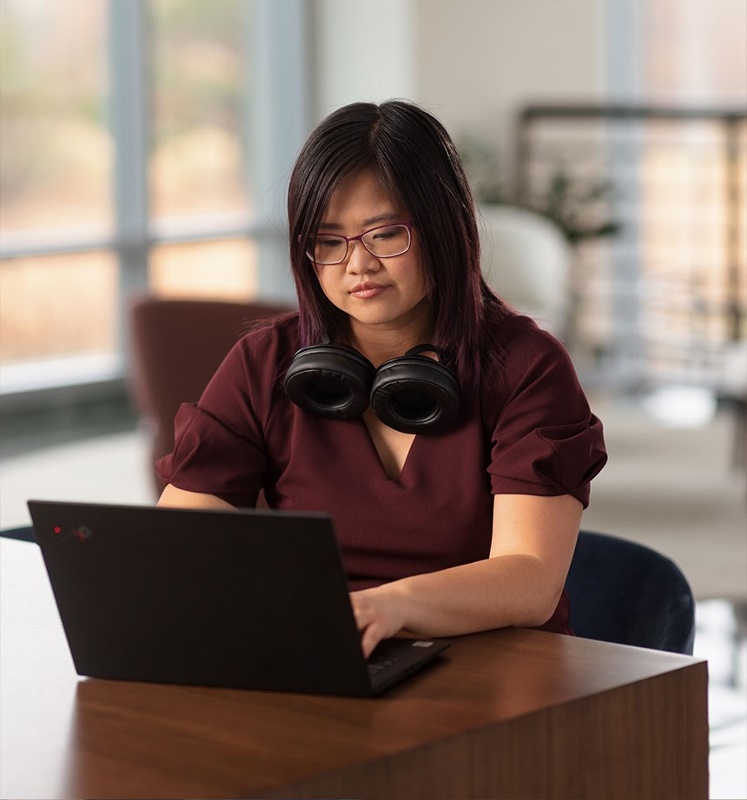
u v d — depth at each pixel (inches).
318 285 85.8
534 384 83.8
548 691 65.3
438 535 83.6
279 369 88.3
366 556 84.7
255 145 325.1
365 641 68.1
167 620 66.5
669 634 84.0
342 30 325.1
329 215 81.9
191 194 316.5
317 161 81.8
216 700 65.4
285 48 325.7
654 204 358.0
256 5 322.0
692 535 211.8
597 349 358.0
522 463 81.2
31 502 66.7
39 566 89.6
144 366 161.9
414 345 87.3
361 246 81.5
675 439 273.1
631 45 362.9
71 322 300.5
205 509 64.2
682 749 68.8
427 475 84.1
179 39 311.1
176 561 65.1
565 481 81.2
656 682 67.4
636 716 66.8
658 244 358.3
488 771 61.7
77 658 69.0
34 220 292.8
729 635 171.9
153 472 161.6
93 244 300.4
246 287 327.6
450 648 71.5
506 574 75.8
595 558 92.8
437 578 74.0
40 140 291.9
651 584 89.4
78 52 295.0
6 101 286.5
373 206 81.0
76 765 58.9
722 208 349.1
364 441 85.3
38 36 289.4
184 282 317.4
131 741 61.1
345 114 82.7
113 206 303.9
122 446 271.6
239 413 88.3
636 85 363.3
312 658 64.7
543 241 275.1
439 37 324.2
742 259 343.9
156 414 161.6
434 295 84.1
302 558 63.0
